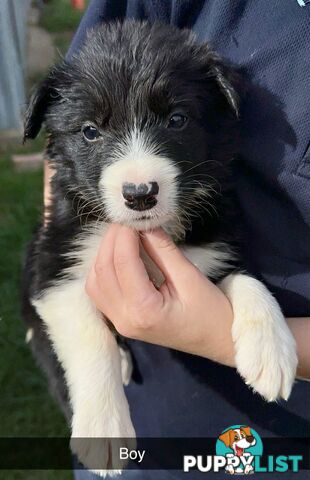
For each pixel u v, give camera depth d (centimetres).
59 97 24
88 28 26
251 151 23
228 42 23
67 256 25
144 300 22
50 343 26
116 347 25
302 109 22
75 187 24
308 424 26
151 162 22
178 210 23
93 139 23
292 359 22
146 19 26
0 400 45
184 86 22
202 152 23
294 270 24
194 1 24
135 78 22
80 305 24
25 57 91
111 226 24
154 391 28
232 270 25
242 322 22
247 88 23
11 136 74
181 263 23
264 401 26
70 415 26
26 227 56
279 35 22
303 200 22
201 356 24
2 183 65
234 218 25
